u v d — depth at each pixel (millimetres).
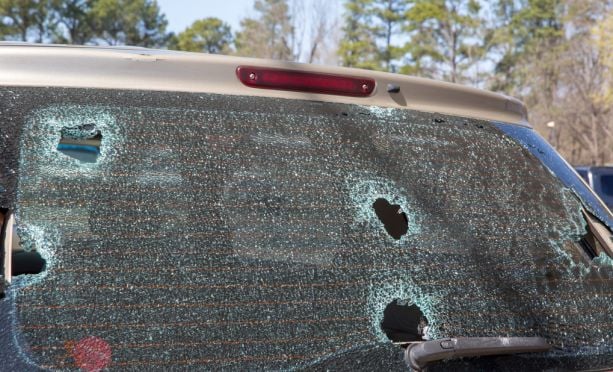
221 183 1704
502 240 1867
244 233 1665
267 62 1861
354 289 1664
